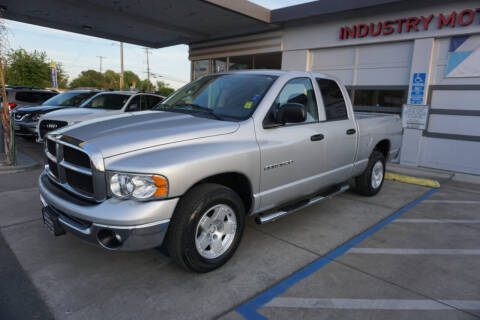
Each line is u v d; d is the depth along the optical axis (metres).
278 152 3.56
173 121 3.33
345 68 9.52
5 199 5.14
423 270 3.40
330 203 5.48
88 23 11.16
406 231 4.42
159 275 3.15
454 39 7.63
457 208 5.43
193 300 2.78
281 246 3.84
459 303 2.86
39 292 2.84
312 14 8.98
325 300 2.84
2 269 3.18
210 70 13.55
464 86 7.63
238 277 3.15
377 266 3.45
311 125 4.07
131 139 2.84
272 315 2.63
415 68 8.14
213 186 3.07
